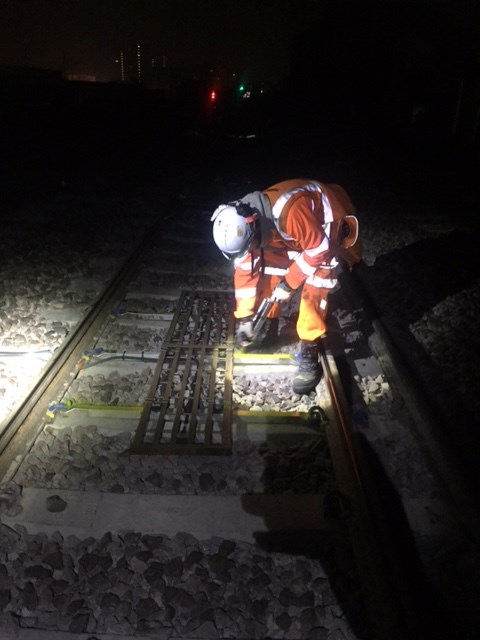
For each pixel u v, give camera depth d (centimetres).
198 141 2247
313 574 246
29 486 291
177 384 389
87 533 264
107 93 2442
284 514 278
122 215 912
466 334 487
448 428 353
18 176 1221
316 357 372
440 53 1773
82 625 219
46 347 433
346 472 304
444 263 691
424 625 233
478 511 281
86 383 387
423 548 273
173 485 295
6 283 569
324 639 220
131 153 1736
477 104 1606
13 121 1825
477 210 1020
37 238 749
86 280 597
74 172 1320
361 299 542
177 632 219
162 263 666
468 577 257
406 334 488
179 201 1045
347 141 2102
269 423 349
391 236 820
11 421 325
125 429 341
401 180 1345
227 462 314
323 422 345
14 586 234
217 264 670
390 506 296
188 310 513
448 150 1683
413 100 1972
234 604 230
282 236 346
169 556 251
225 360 419
